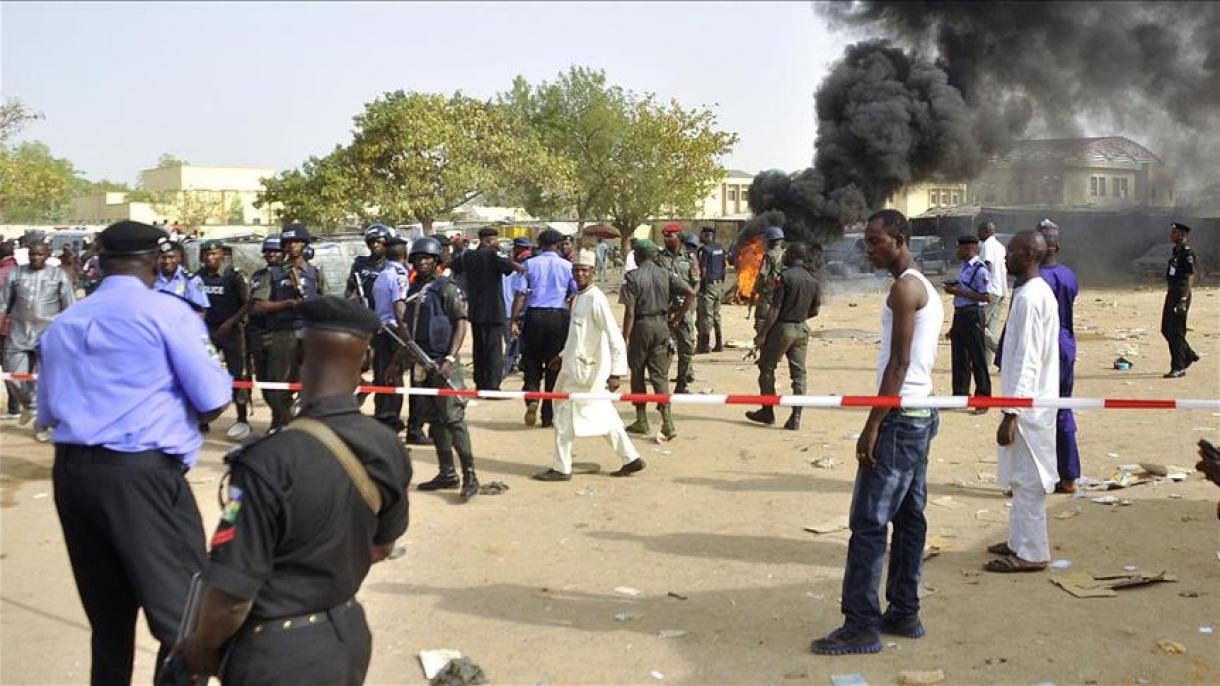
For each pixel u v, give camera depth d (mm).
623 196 49719
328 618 2822
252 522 2684
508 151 38750
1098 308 25312
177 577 3949
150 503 3939
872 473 4902
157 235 4148
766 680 4656
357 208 37531
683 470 8883
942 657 4855
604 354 8492
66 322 3977
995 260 13008
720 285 17094
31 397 10953
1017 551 6062
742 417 11352
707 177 49812
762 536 6875
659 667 4816
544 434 10680
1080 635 5062
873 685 4570
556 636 5215
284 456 2732
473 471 7980
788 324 10438
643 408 10414
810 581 5980
